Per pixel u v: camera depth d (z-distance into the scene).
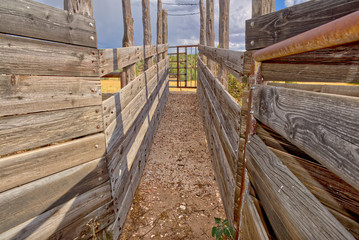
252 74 1.58
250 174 1.58
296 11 1.22
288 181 0.96
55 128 1.71
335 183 0.91
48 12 1.57
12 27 1.38
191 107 8.71
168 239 2.53
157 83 6.54
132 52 3.13
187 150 5.08
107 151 2.15
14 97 1.45
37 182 1.62
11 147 1.48
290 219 0.92
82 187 1.95
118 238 2.52
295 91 0.89
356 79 0.85
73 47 1.77
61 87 1.71
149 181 3.79
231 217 2.36
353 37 0.56
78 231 1.96
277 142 1.26
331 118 0.65
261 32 1.52
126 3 3.14
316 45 0.73
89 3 1.90
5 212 1.46
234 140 2.15
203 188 3.57
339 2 0.99
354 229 0.85
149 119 4.96
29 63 1.50
